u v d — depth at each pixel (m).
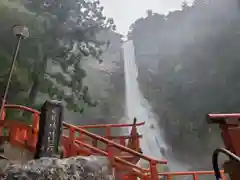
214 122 3.62
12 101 17.47
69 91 21.84
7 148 6.95
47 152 5.94
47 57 19.66
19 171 4.79
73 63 21.09
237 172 2.92
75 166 5.23
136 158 8.72
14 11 18.08
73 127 7.37
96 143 10.77
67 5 21.45
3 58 16.58
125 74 50.22
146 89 45.91
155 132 39.94
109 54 52.38
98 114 35.38
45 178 4.79
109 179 5.45
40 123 6.39
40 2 21.14
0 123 7.39
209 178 25.47
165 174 11.62
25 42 17.73
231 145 3.33
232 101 33.16
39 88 18.58
